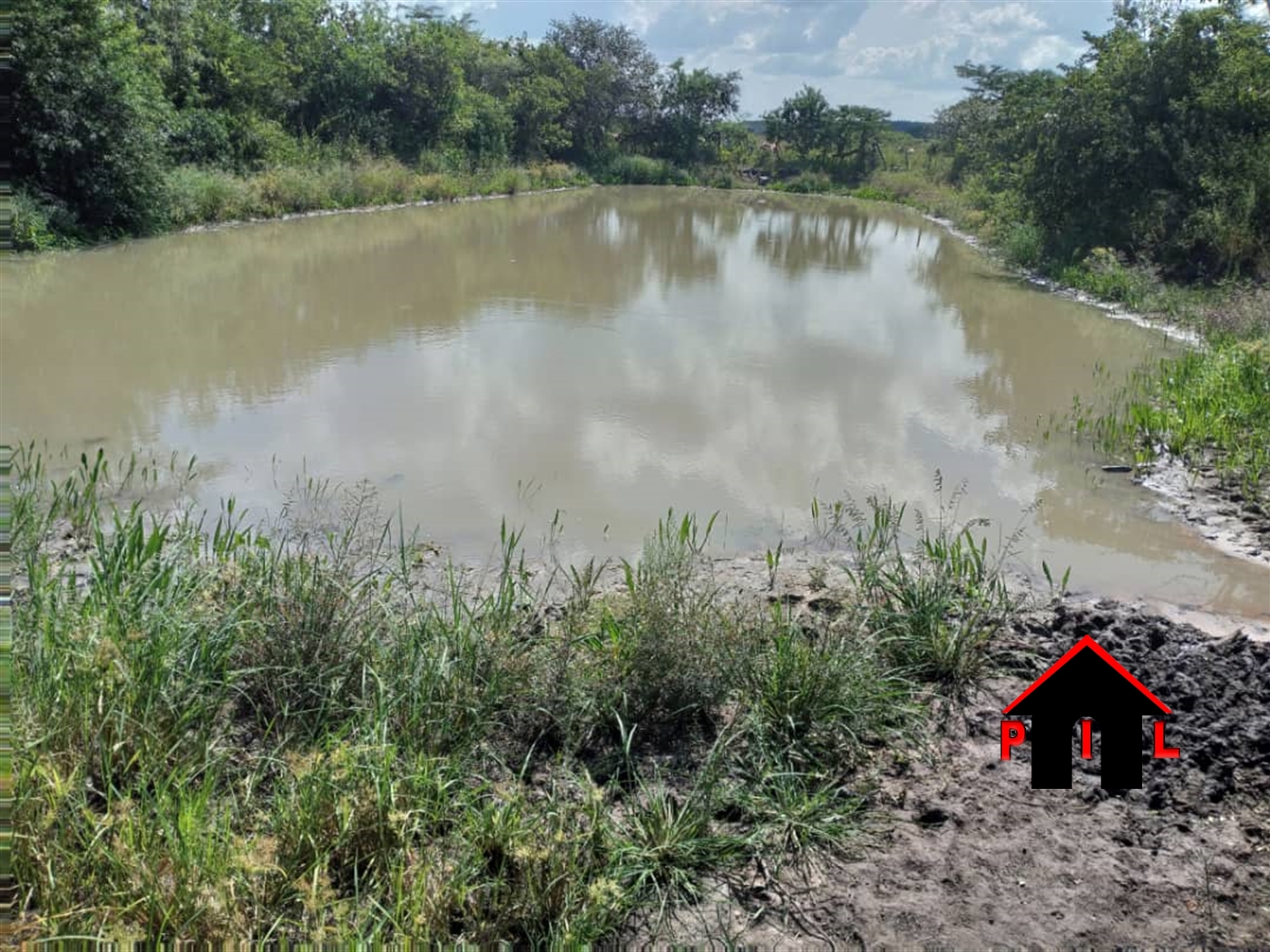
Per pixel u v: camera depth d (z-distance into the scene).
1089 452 7.18
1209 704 3.77
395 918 2.60
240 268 13.74
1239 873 3.00
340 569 4.01
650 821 3.05
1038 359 10.13
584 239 19.27
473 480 6.27
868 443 7.29
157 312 10.80
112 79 14.83
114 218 15.82
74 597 3.77
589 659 3.81
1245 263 13.40
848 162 45.19
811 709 3.58
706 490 6.25
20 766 2.80
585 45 44.34
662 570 4.11
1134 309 12.86
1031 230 17.05
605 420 7.61
